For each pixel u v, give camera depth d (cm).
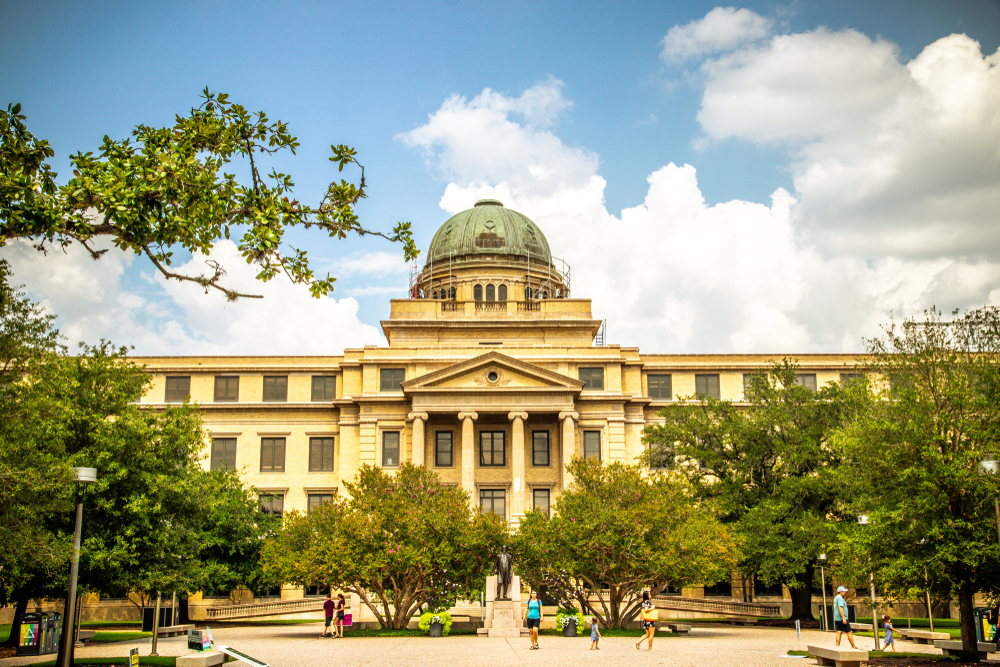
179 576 3866
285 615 6450
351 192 2141
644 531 4484
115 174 1894
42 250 1889
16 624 3778
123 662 2992
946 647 3212
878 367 3450
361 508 4816
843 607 3297
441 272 8825
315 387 7356
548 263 9069
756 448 5684
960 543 2891
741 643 3797
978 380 3155
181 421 3953
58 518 3450
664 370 7381
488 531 4750
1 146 1828
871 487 3198
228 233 2048
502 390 6788
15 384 2992
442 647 3575
